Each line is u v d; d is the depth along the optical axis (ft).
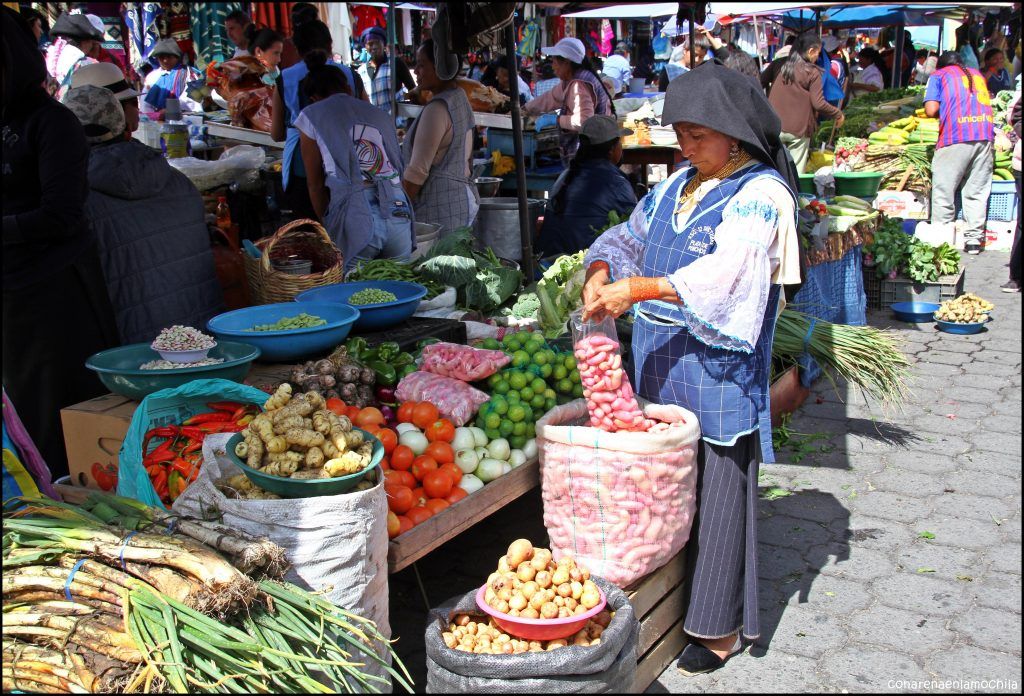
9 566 6.91
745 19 50.83
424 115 17.87
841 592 11.23
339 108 15.64
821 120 34.47
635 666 8.05
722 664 9.84
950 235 24.71
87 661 6.17
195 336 9.71
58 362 11.26
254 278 13.85
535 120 29.63
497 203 20.90
